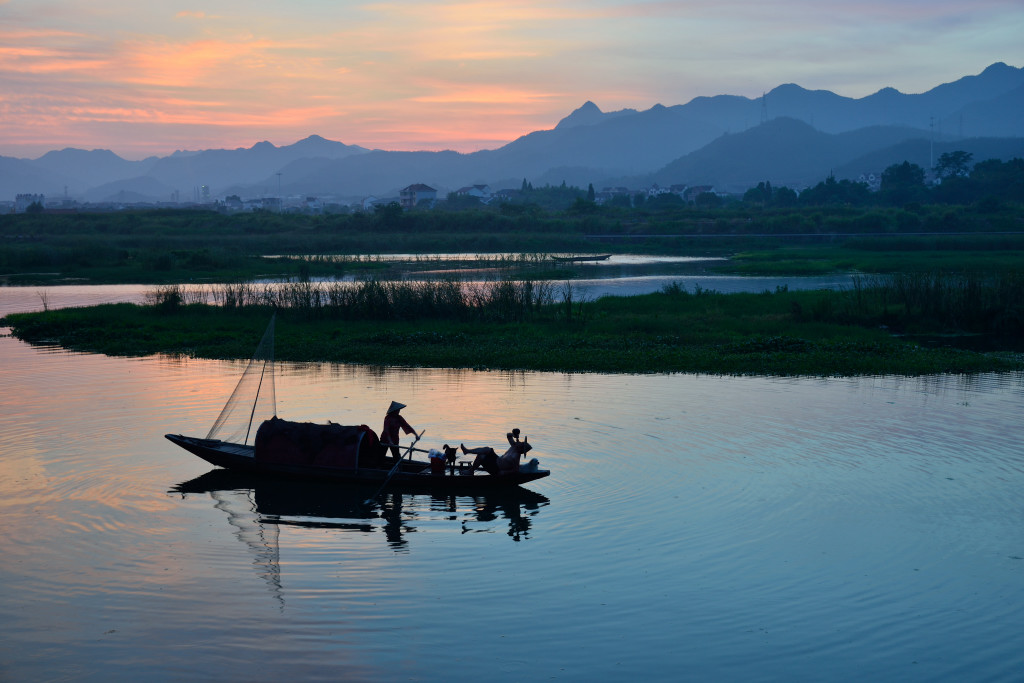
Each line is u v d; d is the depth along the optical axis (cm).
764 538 961
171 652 711
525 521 1027
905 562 895
